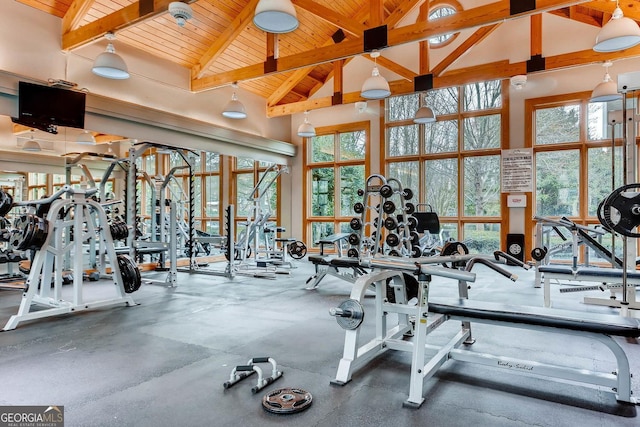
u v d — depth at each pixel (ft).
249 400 7.58
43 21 18.93
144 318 13.60
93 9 19.33
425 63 25.72
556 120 25.88
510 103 26.78
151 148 27.37
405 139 30.83
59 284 14.21
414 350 7.74
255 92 31.81
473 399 7.63
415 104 30.32
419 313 7.76
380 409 7.23
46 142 26.94
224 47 24.47
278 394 7.69
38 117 18.07
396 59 30.40
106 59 16.71
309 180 35.37
